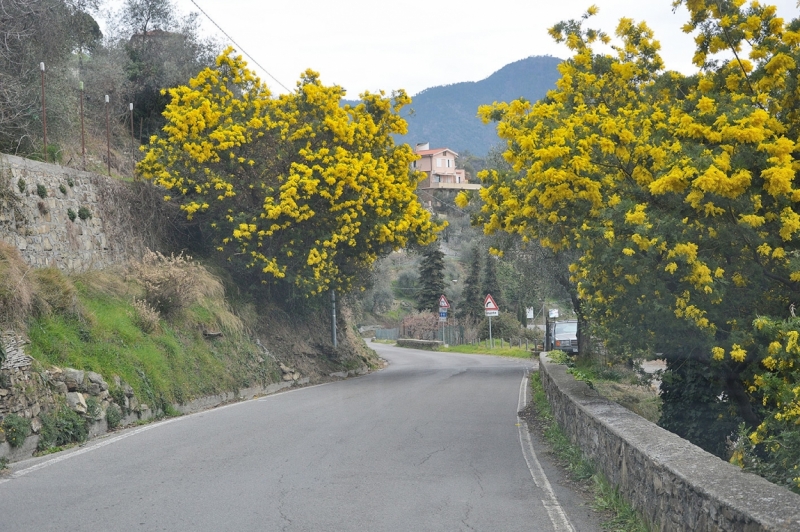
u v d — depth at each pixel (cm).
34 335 1235
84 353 1334
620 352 1134
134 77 3098
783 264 967
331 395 1845
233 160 2244
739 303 982
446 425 1298
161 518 668
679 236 934
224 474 864
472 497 771
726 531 471
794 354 729
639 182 1000
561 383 1270
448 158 9781
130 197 2073
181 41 3228
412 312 8731
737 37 1018
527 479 868
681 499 551
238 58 2364
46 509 698
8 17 1898
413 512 704
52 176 1702
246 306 2305
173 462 937
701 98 959
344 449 1039
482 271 6525
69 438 1113
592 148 1027
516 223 1200
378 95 2580
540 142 1055
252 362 2052
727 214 917
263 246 2350
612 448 777
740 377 1020
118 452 1012
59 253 1661
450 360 4078
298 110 2400
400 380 2369
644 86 1223
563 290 2702
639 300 991
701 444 1193
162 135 3058
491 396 1812
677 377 1178
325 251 2308
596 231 967
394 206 2492
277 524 653
